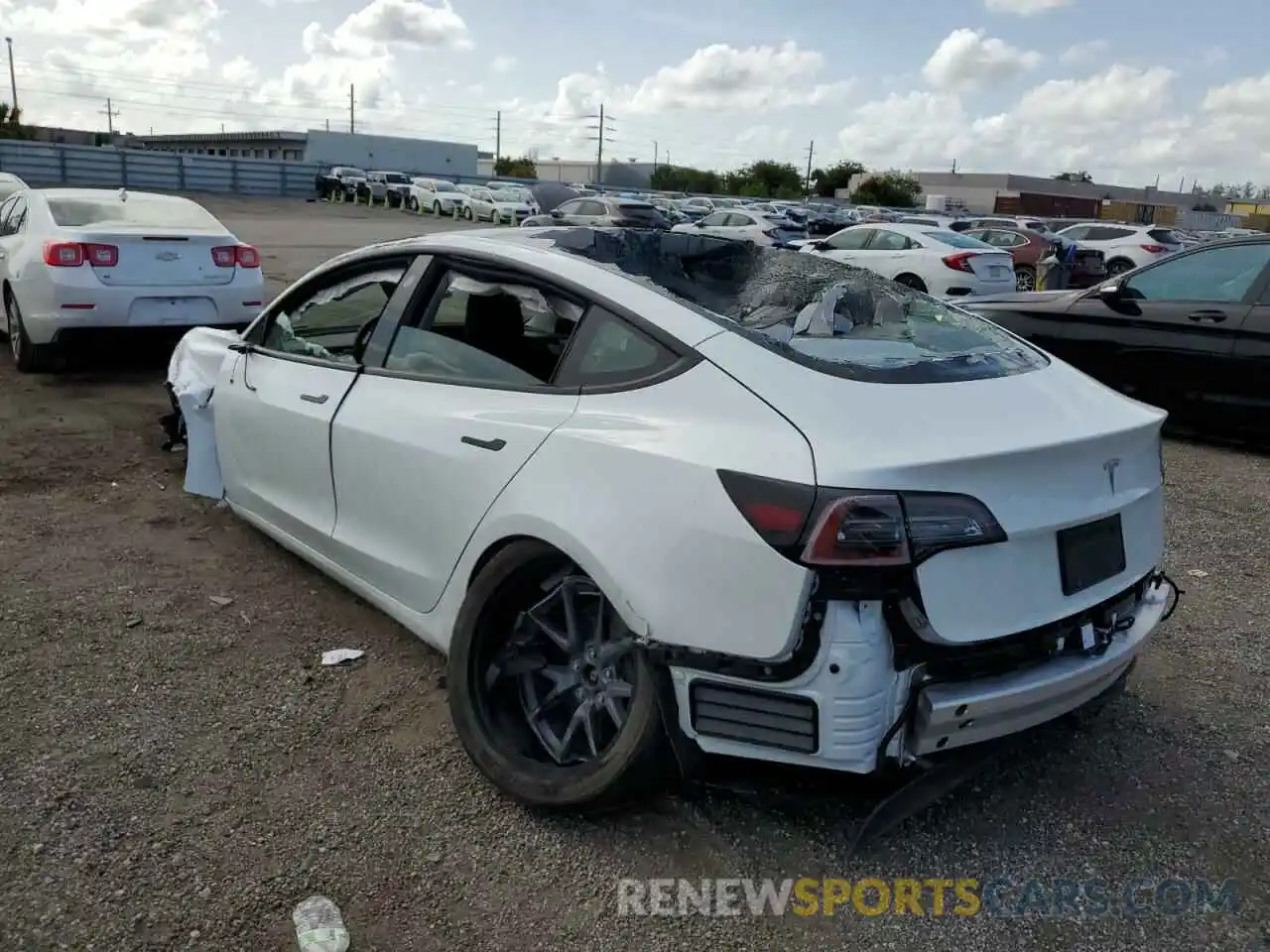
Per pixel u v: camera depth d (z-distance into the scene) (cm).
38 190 893
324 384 400
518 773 302
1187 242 2434
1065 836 302
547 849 289
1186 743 354
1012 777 330
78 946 247
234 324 856
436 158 7969
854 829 297
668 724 270
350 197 5350
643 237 371
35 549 485
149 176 5128
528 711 315
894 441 253
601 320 309
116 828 289
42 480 586
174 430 644
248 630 415
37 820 291
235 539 511
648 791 291
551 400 310
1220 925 268
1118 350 804
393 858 284
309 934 252
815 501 243
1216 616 463
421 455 341
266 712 354
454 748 337
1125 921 269
